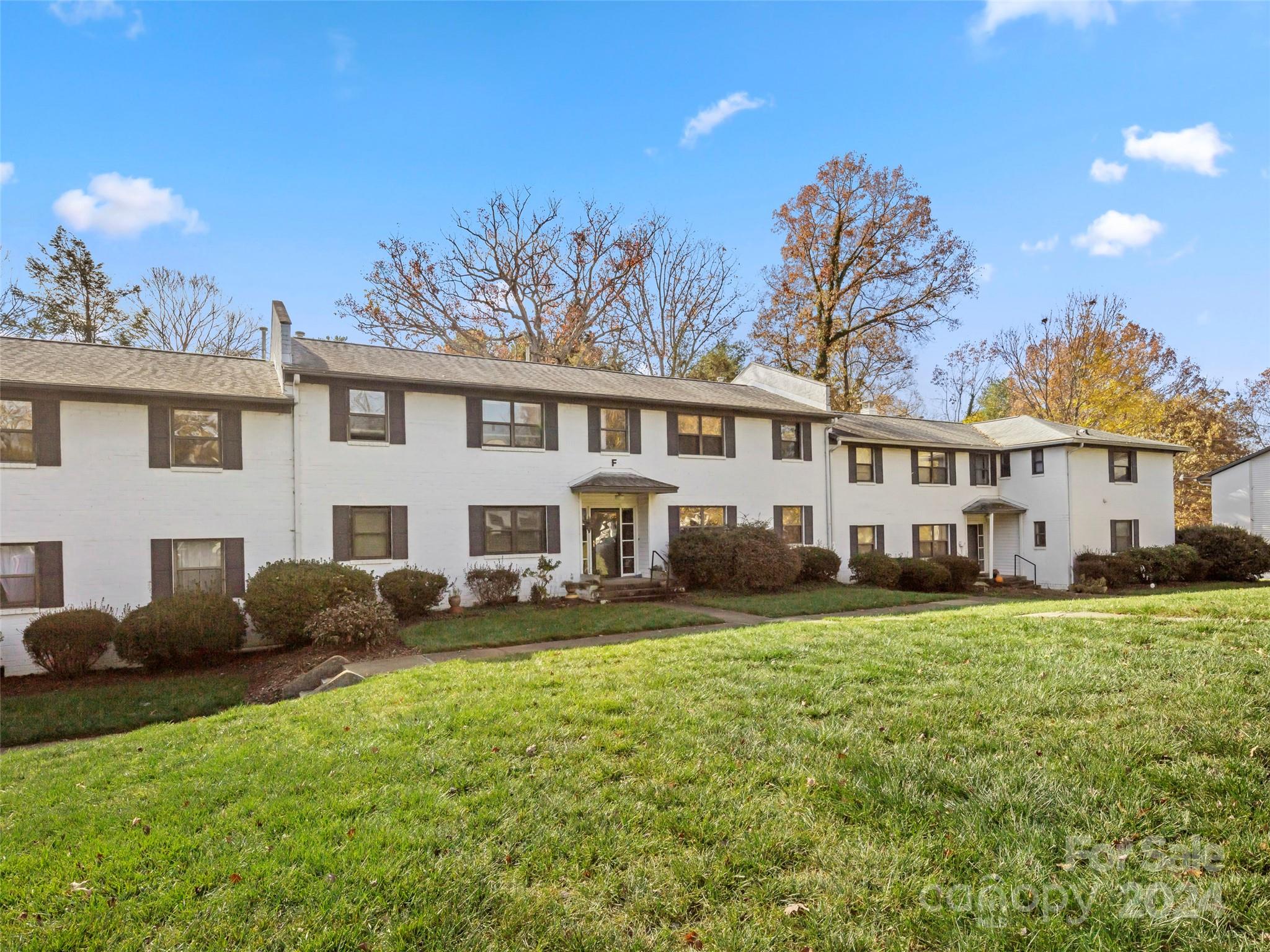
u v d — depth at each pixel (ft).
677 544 62.85
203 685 35.22
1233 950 8.30
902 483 80.59
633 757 15.65
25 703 32.86
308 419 49.70
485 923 9.95
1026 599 66.18
